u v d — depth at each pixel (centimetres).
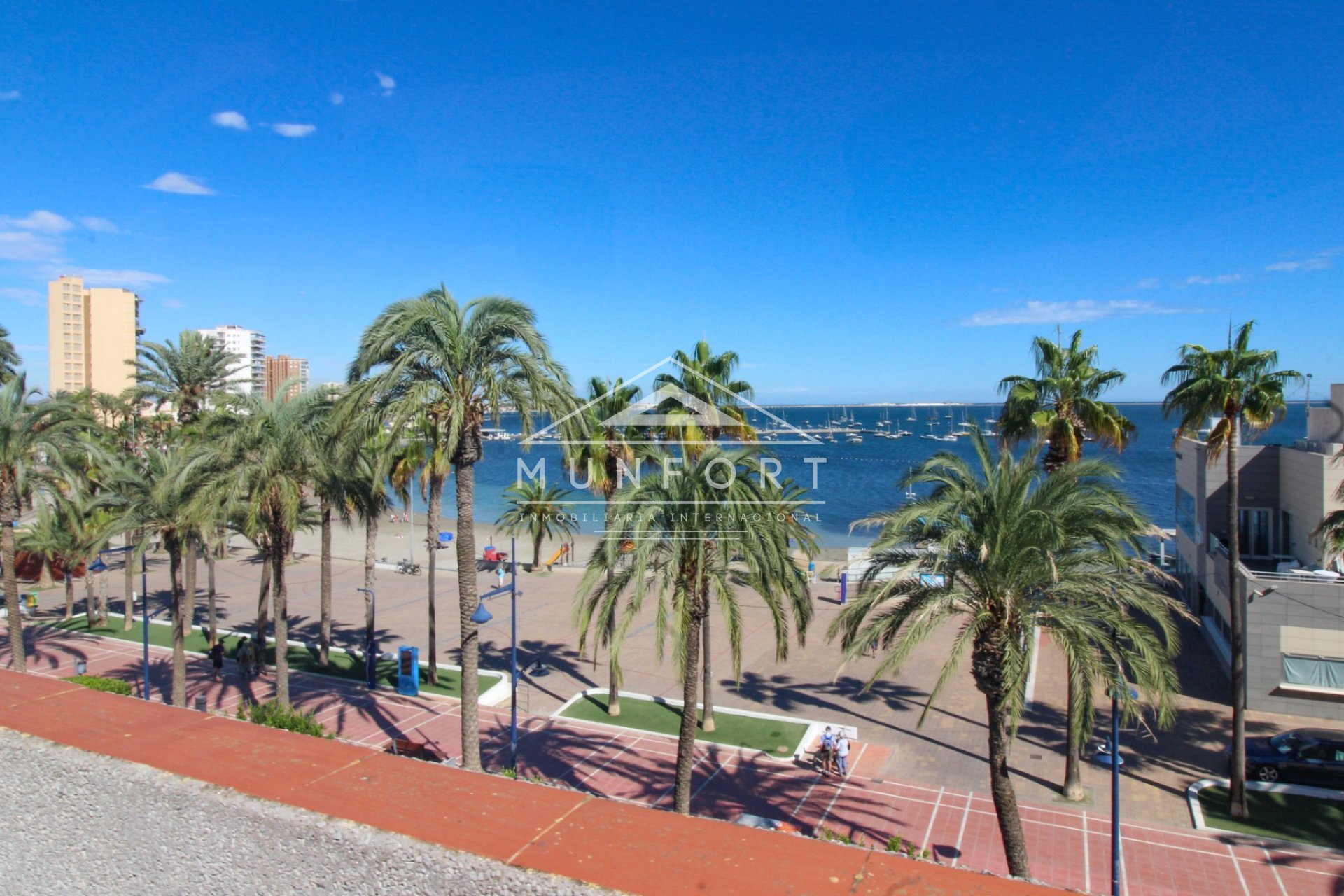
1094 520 1277
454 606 3691
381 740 2073
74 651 2909
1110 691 1320
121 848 301
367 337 1541
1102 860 1487
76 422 2388
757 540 1434
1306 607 2184
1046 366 2133
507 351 1622
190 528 2133
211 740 321
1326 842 1544
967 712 2262
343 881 252
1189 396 1753
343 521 2414
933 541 1355
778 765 1916
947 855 1502
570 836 244
